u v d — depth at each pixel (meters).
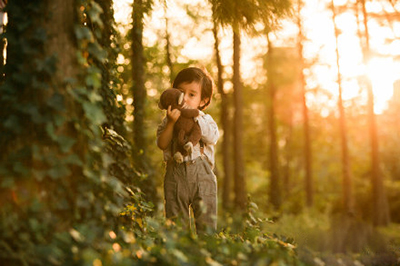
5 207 2.70
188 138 3.84
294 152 32.97
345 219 18.47
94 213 3.03
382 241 7.22
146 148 8.77
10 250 2.51
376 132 19.64
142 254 2.96
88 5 3.23
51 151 2.87
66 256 2.66
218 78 17.55
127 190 3.92
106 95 3.83
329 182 31.08
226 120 18.06
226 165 17.78
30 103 2.87
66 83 2.97
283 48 21.89
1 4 4.26
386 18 14.11
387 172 27.89
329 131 31.97
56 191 2.86
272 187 21.31
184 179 3.90
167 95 3.93
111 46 4.22
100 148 3.14
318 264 3.60
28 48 2.94
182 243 3.14
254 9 5.21
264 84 22.45
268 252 3.33
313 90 23.94
